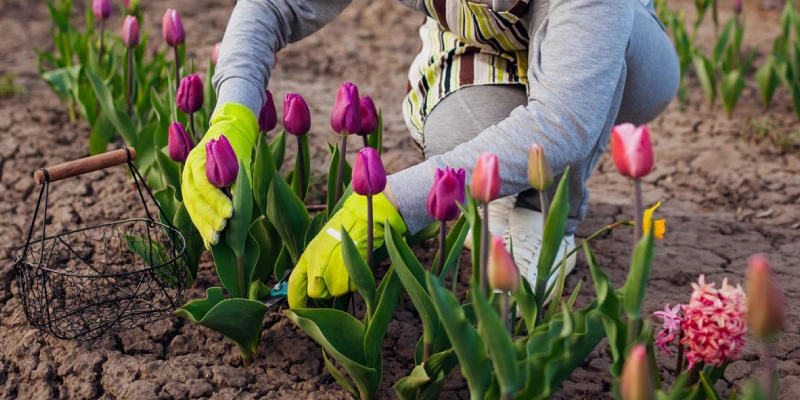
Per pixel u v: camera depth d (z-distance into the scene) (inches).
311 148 132.8
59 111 142.3
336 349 67.9
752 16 208.7
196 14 204.8
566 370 62.2
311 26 89.4
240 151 74.8
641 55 85.3
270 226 81.4
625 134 51.3
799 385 76.1
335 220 69.6
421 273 66.1
